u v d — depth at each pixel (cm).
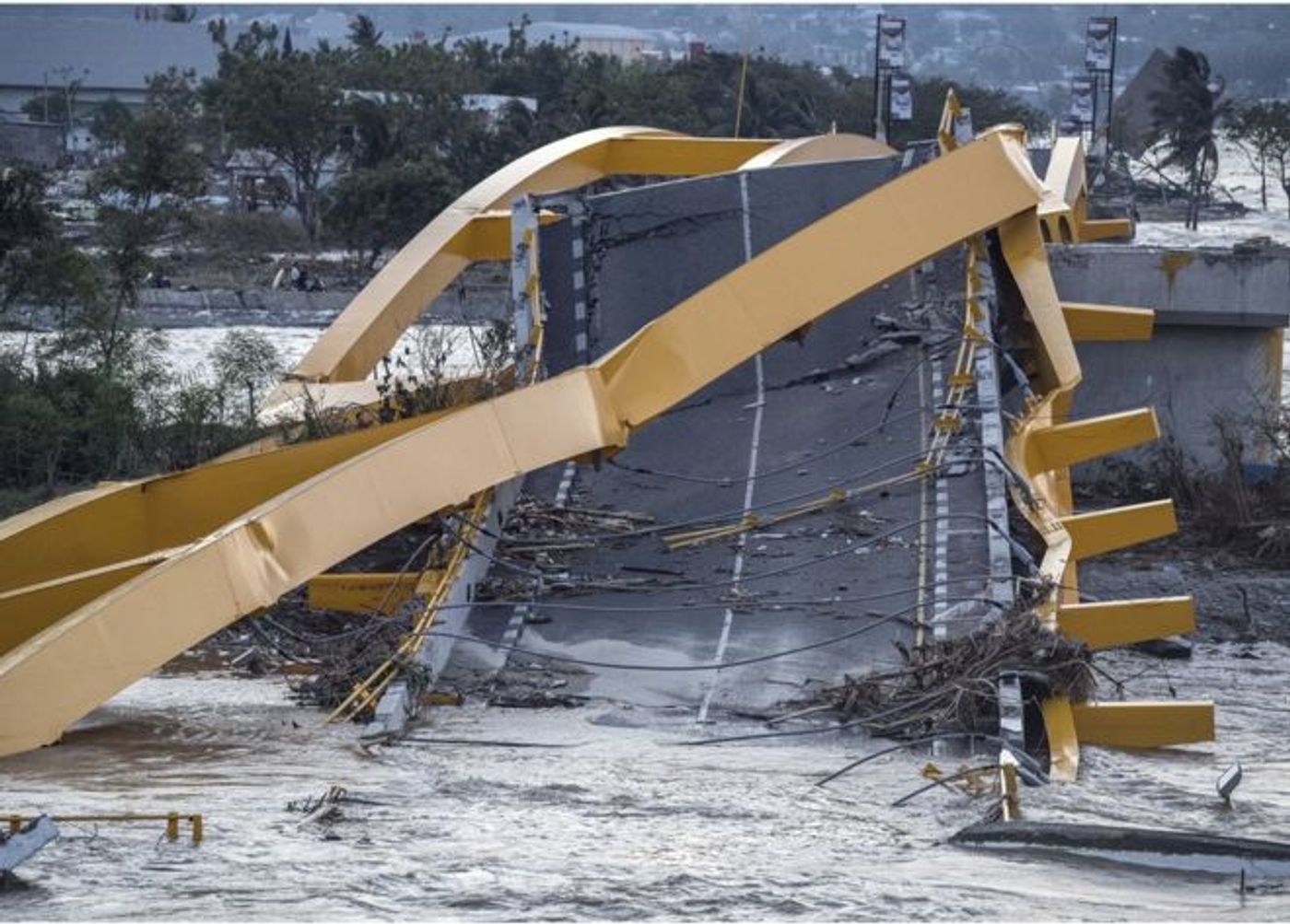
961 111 6047
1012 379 5594
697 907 2692
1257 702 4416
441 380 5778
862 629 4081
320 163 17825
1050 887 2819
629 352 4384
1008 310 5653
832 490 4703
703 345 4428
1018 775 3416
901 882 2819
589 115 19362
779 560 4425
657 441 5175
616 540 4597
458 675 4000
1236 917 2681
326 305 13662
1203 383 6500
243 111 17700
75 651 3634
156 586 3725
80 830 3002
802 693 3881
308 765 3478
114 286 8781
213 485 4425
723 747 3641
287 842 2953
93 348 7131
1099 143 15638
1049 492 4809
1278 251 6378
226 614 3762
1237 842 2925
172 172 9462
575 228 5691
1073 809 3303
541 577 4384
